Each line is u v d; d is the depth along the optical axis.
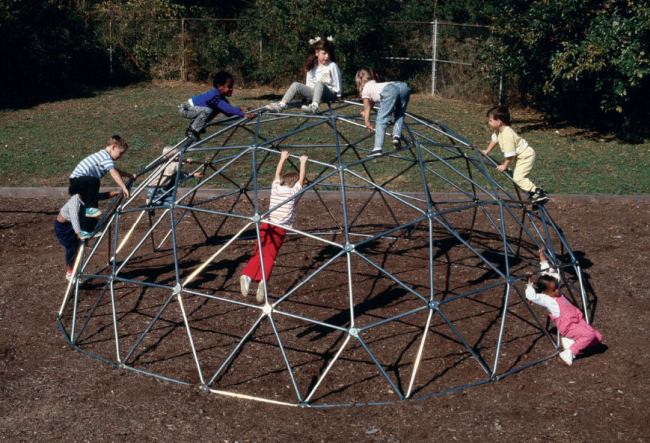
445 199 12.84
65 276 9.34
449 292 8.82
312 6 22.81
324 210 12.27
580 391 6.41
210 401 6.31
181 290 6.94
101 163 8.80
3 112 19.84
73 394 6.41
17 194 12.98
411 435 5.76
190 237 10.88
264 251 7.36
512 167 14.99
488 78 20.25
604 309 8.20
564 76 16.20
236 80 24.86
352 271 9.51
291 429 5.87
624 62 15.34
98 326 7.87
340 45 22.50
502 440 5.66
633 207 12.40
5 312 8.20
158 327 7.84
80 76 24.73
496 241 10.73
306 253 10.18
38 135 17.31
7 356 7.14
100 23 25.25
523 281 9.12
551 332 7.69
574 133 18.69
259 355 7.20
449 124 19.00
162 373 6.81
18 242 10.66
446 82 23.44
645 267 9.50
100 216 9.62
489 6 21.03
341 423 5.96
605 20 15.70
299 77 23.97
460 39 23.38
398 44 24.02
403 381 6.68
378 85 7.86
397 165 15.03
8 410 6.14
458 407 6.17
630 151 16.72
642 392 6.36
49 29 22.92
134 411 6.13
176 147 9.38
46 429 5.85
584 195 12.80
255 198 7.28
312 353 7.25
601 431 5.77
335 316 8.14
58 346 7.38
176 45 25.33
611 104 16.66
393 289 8.91
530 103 21.50
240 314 8.16
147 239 10.85
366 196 12.97
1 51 21.80
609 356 7.07
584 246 10.46
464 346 7.38
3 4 20.94
